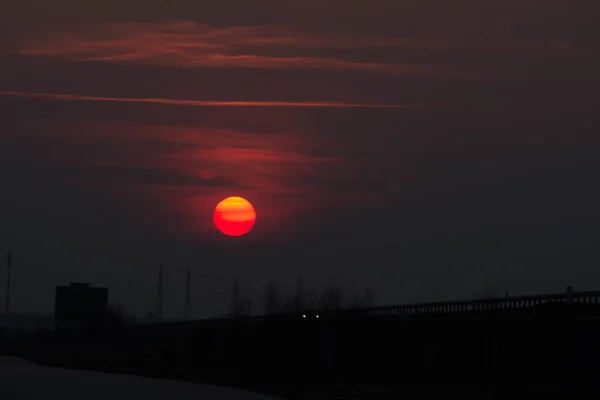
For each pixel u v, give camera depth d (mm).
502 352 182375
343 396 181125
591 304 182375
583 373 162500
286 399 178875
